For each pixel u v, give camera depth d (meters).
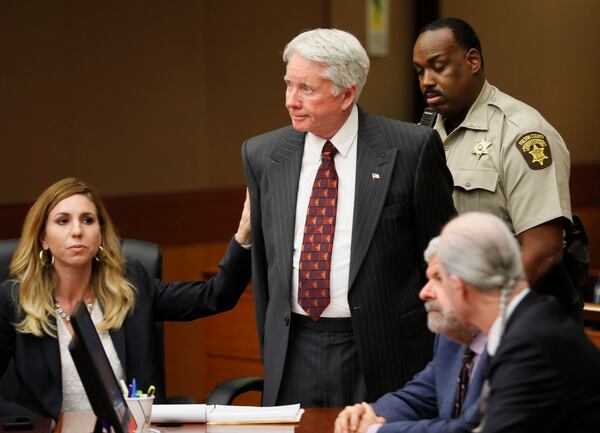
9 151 14.81
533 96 21.12
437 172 7.76
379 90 19.38
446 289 5.67
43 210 7.99
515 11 20.66
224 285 8.50
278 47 18.39
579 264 8.48
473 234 5.58
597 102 22.80
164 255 16.91
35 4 15.02
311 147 7.84
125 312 8.21
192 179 17.39
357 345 7.57
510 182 8.18
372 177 7.66
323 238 7.64
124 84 16.25
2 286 8.13
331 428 6.89
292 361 7.75
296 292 7.71
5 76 14.71
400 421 6.80
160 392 8.29
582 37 22.25
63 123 15.48
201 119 17.45
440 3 20.00
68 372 7.99
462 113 8.48
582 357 5.49
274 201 7.84
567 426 5.50
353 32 18.88
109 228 8.24
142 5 16.44
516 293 5.66
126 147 16.34
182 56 17.06
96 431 6.09
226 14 17.67
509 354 5.53
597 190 23.05
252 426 6.98
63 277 8.07
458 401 6.39
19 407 7.70
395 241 7.66
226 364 12.95
